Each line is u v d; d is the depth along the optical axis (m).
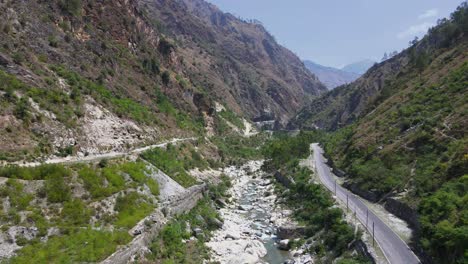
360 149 63.47
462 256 21.81
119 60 78.31
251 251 34.44
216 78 182.50
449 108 51.47
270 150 90.25
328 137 116.25
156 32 116.44
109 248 25.66
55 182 28.36
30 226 24.22
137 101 71.00
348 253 30.61
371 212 39.03
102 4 86.38
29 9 59.44
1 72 39.97
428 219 28.33
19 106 37.34
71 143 40.97
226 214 48.62
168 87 96.75
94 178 31.97
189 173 56.78
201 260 31.38
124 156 42.78
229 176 73.38
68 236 25.09
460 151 37.09
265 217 48.25
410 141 49.88
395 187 42.19
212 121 111.12
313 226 38.78
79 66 61.03
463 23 100.00
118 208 31.34
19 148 34.03
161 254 30.36
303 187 53.31
